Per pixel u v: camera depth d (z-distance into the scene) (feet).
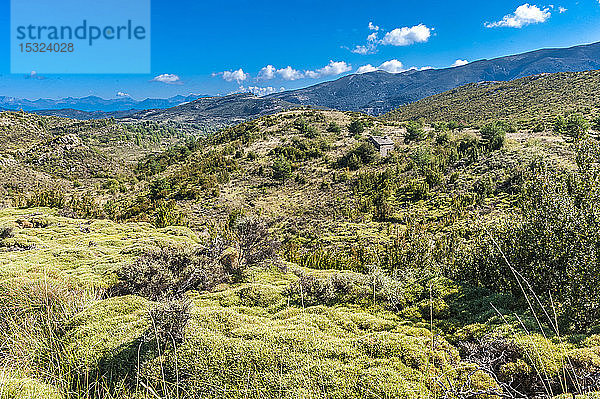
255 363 15.34
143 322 19.67
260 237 37.91
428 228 79.92
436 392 12.96
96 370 15.90
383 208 101.76
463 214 84.58
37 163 255.29
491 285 24.43
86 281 28.22
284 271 34.76
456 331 18.63
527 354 14.33
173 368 15.35
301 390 13.42
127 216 95.45
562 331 16.66
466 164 128.88
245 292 26.30
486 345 15.65
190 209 127.85
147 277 26.78
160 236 53.06
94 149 320.29
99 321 20.63
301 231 92.68
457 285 25.52
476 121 314.14
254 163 190.29
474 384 13.26
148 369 15.42
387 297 24.18
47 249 38.86
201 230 89.20
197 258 30.71
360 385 13.56
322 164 175.32
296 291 26.17
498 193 95.96
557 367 13.39
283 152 197.36
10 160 239.30
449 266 30.99
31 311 21.57
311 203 127.34
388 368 14.56
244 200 138.51
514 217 24.97
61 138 298.56
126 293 26.45
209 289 28.35
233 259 34.86
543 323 17.58
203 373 14.92
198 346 16.71
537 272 19.84
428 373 14.16
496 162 117.91
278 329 18.60
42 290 23.70
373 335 17.84
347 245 74.79
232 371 14.93
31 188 202.90
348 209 110.52
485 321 19.24
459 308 21.79
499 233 24.57
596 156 22.61
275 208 127.44
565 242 18.89
